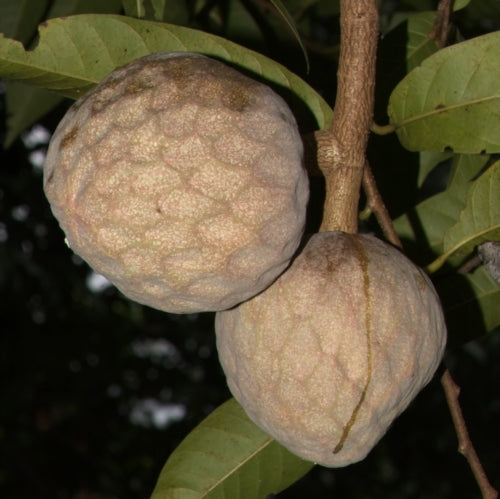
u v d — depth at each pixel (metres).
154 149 0.54
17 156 1.49
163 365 2.11
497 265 0.64
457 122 0.62
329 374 0.56
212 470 0.64
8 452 1.88
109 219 0.54
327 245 0.58
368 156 0.70
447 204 0.68
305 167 0.58
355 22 0.58
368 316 0.56
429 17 0.70
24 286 1.66
